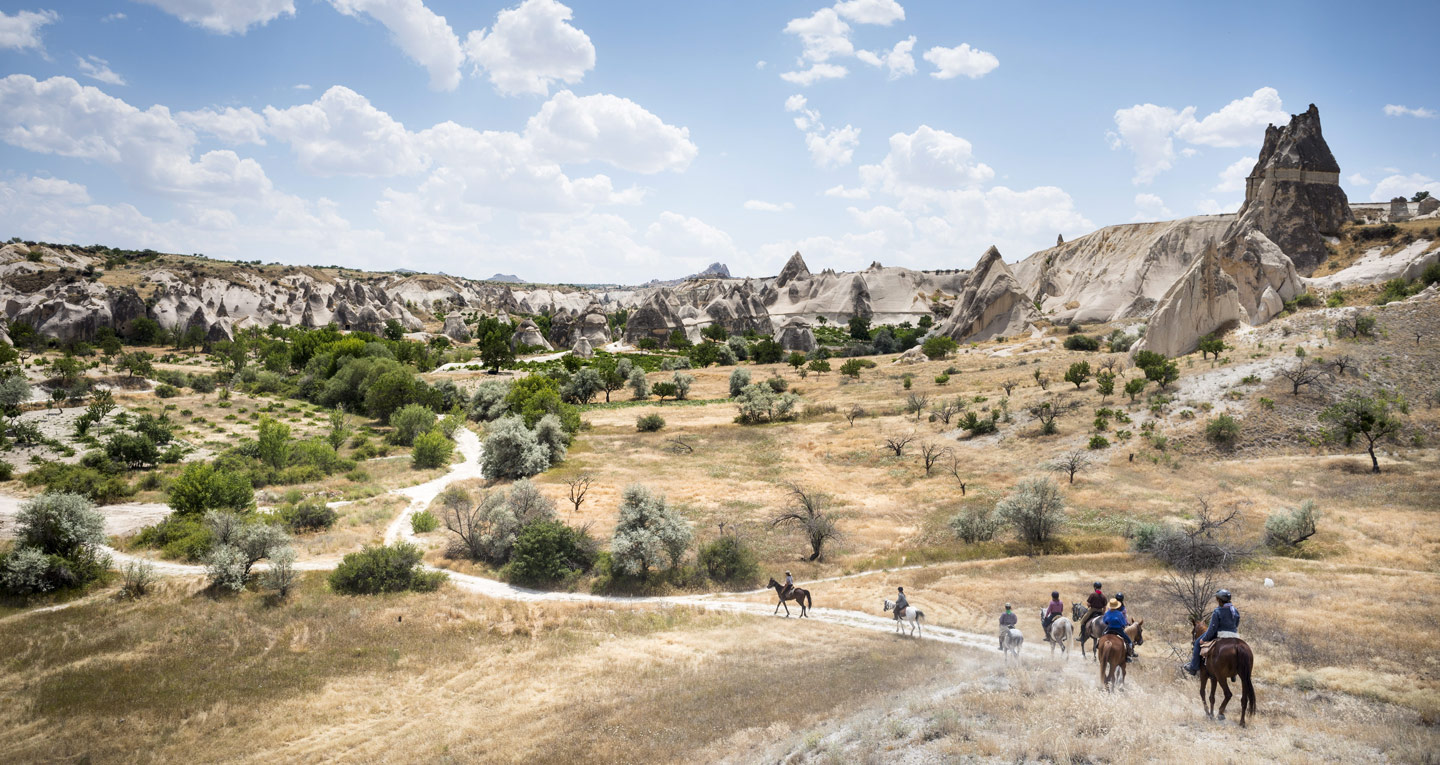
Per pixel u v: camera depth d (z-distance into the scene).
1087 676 17.02
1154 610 24.16
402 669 25.20
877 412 76.81
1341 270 120.75
